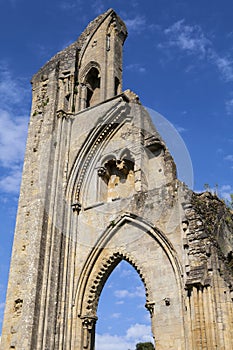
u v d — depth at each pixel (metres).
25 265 28.66
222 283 24.33
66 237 30.92
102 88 36.72
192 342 23.44
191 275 24.69
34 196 31.17
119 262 30.53
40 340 26.23
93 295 29.64
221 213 29.16
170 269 27.22
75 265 30.55
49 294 27.95
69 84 36.66
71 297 29.28
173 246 27.41
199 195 29.27
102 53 38.47
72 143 34.16
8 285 28.53
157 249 28.33
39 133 34.22
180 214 27.55
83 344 28.17
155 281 27.42
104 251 30.48
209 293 23.86
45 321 27.00
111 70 37.78
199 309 23.75
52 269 28.84
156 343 25.59
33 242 29.03
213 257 25.11
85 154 33.69
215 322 23.16
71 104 35.78
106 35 39.78
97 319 29.28
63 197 31.94
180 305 25.77
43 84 36.75
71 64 37.53
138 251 29.05
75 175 33.06
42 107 35.41
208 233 26.25
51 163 32.28
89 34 40.31
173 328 25.47
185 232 26.70
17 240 30.00
